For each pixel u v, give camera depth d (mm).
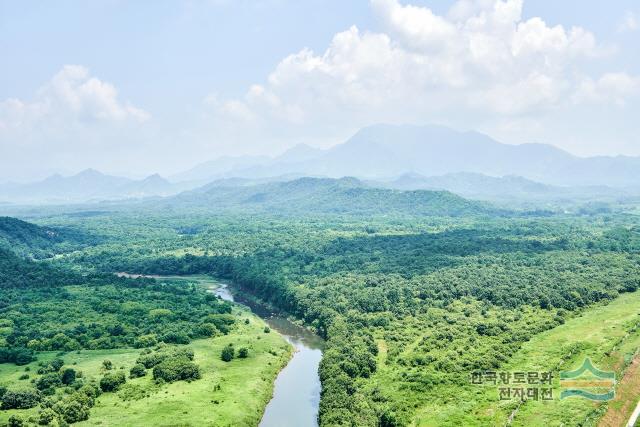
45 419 124750
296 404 151750
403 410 132250
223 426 131250
